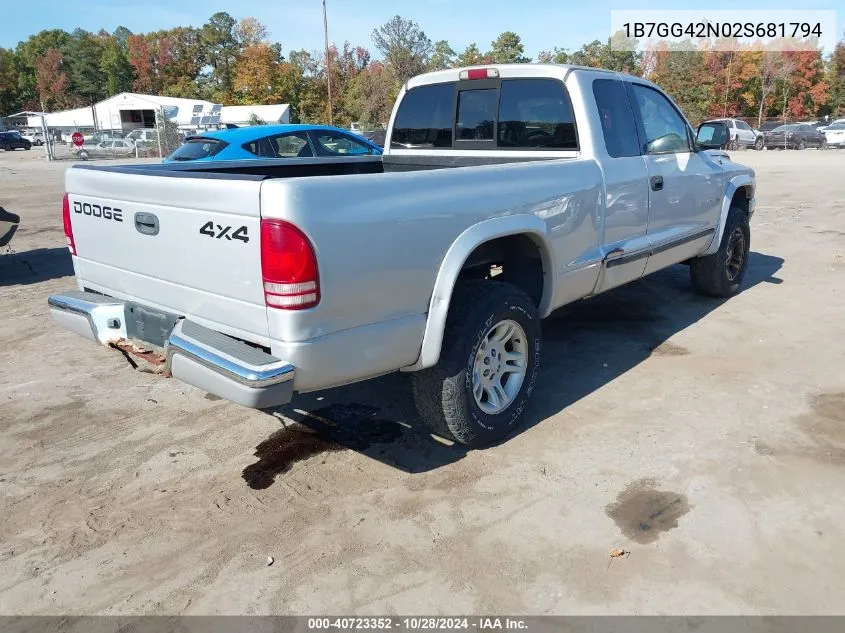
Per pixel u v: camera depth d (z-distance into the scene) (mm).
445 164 4988
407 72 54344
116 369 4992
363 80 57344
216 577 2729
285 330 2672
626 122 4555
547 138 4402
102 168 3506
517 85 4500
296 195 2586
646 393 4309
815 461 3426
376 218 2838
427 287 3109
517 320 3607
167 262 3104
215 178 2777
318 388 2891
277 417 4141
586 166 4062
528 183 3598
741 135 34719
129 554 2885
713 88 57312
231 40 89750
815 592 2545
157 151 35906
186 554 2875
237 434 3934
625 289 6828
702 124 5500
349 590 2633
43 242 10180
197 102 55219
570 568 2713
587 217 4066
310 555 2844
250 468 3553
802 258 8055
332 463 3586
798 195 13781
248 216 2670
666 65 56719
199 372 2803
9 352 5371
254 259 2688
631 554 2777
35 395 4512
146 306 3330
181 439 3881
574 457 3553
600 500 3154
